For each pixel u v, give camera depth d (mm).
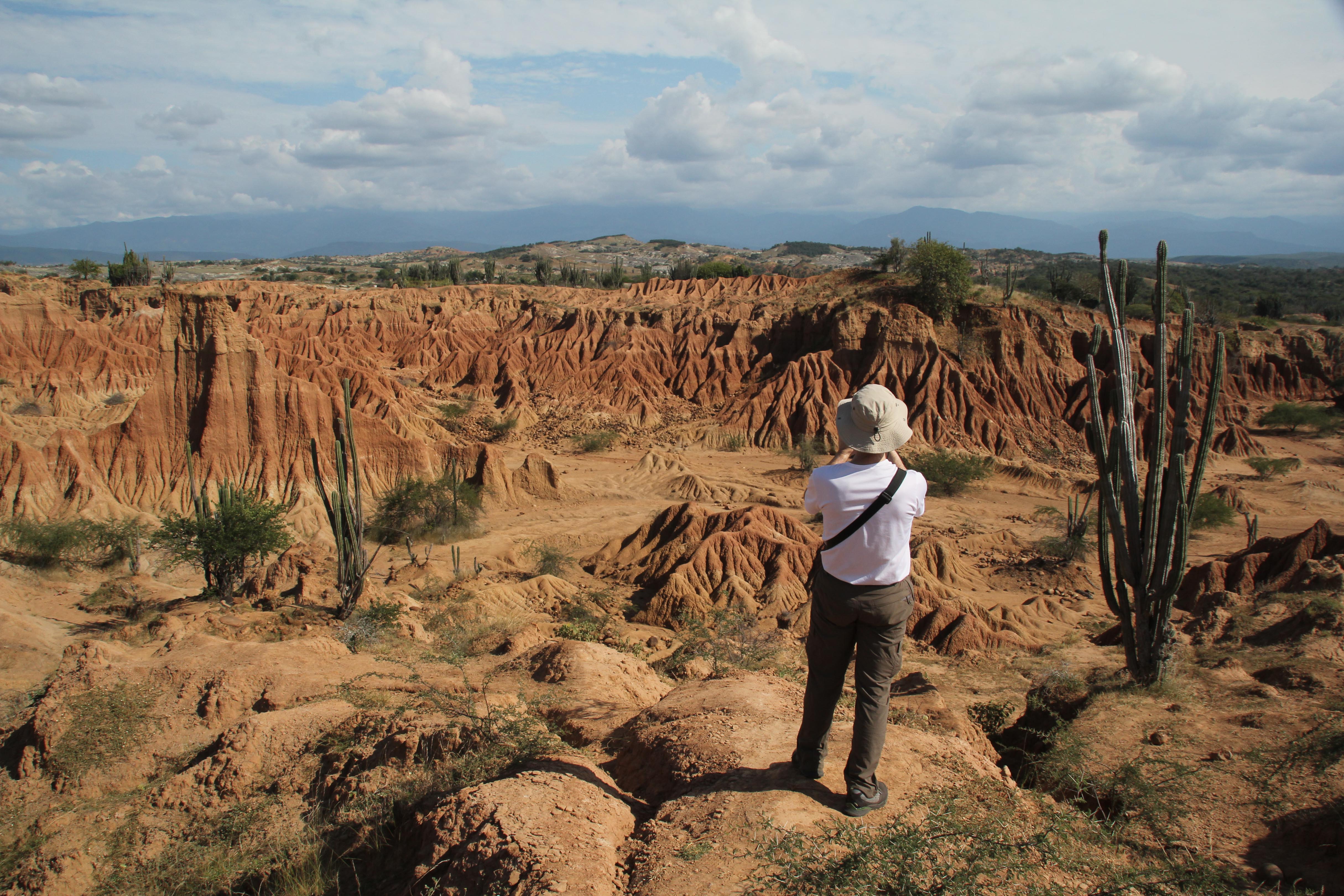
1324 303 133625
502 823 5457
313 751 9977
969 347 79750
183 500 46000
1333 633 16297
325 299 121188
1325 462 69188
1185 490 14117
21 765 11555
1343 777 9477
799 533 43000
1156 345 14289
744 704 7488
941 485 63750
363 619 21609
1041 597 37031
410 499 49125
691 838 5184
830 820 5184
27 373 76688
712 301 104000
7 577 33875
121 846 9055
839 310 86125
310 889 6918
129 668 13148
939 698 11180
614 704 9852
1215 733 11484
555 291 124000
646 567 42281
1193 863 6844
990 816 5332
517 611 32281
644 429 85312
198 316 47719
